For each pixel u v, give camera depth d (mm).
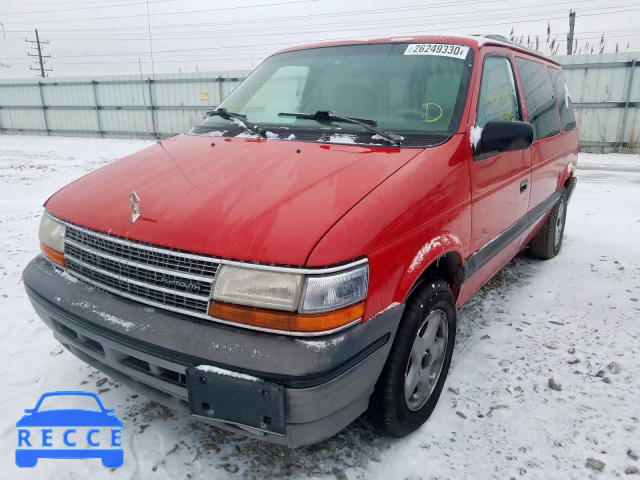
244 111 3072
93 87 23375
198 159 2441
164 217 1979
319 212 1860
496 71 3139
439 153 2359
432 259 2203
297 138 2580
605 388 2742
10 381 2777
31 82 24922
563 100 4781
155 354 1865
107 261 2066
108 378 2811
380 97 2807
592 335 3332
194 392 1798
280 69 3293
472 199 2592
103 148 18906
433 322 2400
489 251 2943
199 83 21016
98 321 1994
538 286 4207
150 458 2213
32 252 4977
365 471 2152
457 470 2156
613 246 5336
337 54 3182
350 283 1760
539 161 3754
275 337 1722
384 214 1943
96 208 2211
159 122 22484
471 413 2535
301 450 2270
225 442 2318
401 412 2213
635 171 11656
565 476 2123
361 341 1802
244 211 1904
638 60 14203
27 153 16844
